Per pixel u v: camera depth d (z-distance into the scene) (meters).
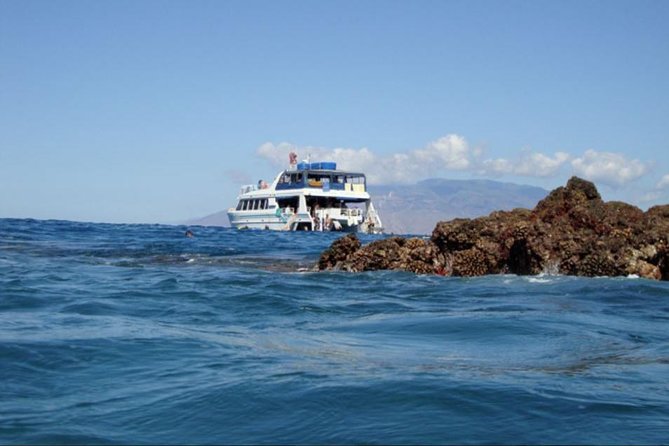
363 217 74.81
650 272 17.25
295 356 7.57
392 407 5.50
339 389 5.98
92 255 25.19
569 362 7.46
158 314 11.27
